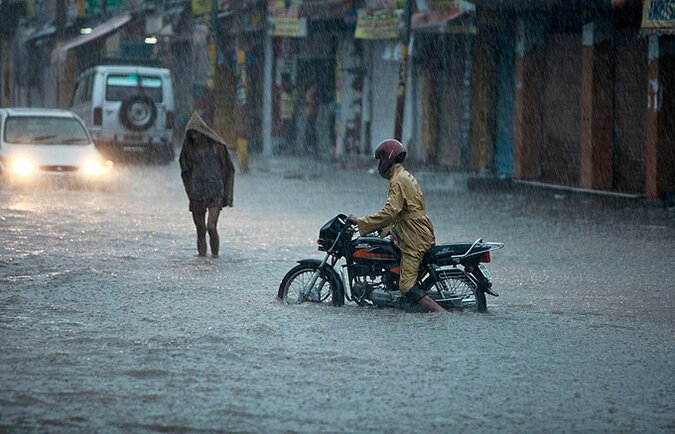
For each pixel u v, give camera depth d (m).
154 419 15.20
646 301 25.97
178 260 31.52
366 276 24.44
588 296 26.59
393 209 23.48
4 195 49.06
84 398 16.22
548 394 16.95
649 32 43.28
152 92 76.00
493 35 63.94
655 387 17.53
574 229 40.69
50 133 54.97
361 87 79.81
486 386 17.33
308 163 78.06
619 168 53.19
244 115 69.00
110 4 120.25
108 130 74.69
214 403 16.05
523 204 50.72
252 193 54.50
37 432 14.52
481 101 64.75
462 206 49.50
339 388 17.02
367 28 66.31
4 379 17.28
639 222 43.09
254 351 19.48
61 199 48.16
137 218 41.81
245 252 33.56
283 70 88.75
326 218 43.56
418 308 23.70
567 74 57.06
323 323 22.28
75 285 26.53
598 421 15.56
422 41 69.88
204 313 23.25
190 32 103.94
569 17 56.44
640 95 51.50
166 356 19.02
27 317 22.48
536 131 59.12
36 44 139.62
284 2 76.31
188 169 32.50
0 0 150.62
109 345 19.88
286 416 15.45
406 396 16.64
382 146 23.95
